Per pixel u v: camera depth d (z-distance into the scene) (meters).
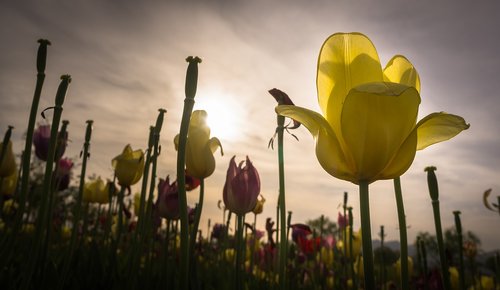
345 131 1.09
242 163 2.35
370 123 1.07
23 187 1.62
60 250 3.78
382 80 1.17
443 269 1.77
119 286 2.47
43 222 1.58
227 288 2.66
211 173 2.22
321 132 1.15
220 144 2.24
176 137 2.83
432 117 1.10
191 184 3.09
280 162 1.87
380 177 1.10
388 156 1.07
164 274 2.46
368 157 1.08
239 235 2.28
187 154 2.18
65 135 2.64
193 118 2.24
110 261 2.93
